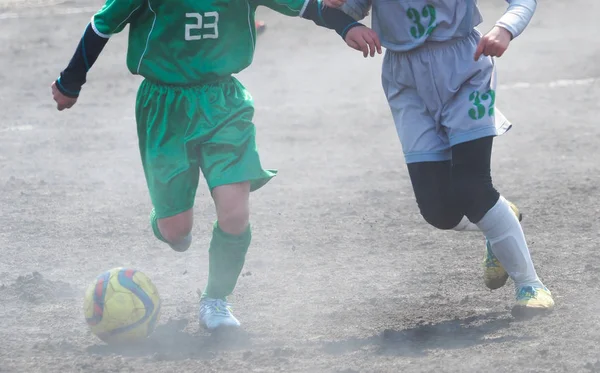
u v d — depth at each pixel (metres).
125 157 40.19
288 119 47.59
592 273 23.67
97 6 89.00
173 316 21.27
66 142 43.06
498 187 34.09
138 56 19.42
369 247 27.11
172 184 19.52
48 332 20.20
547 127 44.62
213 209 31.86
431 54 19.89
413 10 19.78
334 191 34.28
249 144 19.52
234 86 19.77
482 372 16.95
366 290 23.08
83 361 18.09
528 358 17.58
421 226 29.34
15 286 23.30
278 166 38.47
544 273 23.83
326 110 49.59
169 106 19.38
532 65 60.97
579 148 40.22
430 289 23.05
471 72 19.80
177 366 17.75
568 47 67.06
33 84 57.16
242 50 19.52
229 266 20.00
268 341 19.34
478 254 26.06
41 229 29.52
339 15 20.06
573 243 26.67
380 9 20.14
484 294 22.45
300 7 20.03
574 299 21.47
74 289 23.50
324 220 30.30
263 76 58.97
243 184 19.55
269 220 30.38
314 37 72.44
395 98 20.64
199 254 26.62
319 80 57.72
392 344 18.86
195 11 18.88
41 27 78.50
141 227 29.70
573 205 31.14
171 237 20.02
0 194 34.22
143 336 19.06
